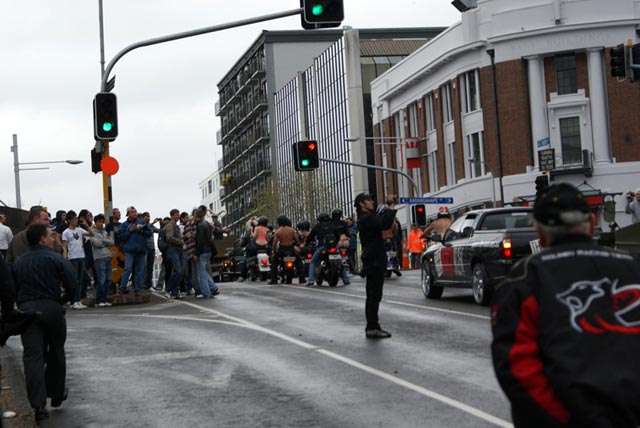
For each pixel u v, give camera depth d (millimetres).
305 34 119250
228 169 143750
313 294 24375
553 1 57344
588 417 4148
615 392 4148
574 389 4176
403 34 105750
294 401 10656
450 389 10945
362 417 9703
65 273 10578
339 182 95438
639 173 55969
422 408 10000
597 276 4371
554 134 57938
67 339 16531
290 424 9539
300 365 13016
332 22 21641
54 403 10836
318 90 100938
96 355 14609
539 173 57312
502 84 59125
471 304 20453
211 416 10102
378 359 13227
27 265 10547
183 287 28812
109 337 16609
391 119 76812
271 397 10945
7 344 16375
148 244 29922
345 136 93000
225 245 47688
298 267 30609
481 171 61719
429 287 22531
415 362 12852
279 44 119062
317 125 101875
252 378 12195
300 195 95312
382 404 10281
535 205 4688
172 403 10859
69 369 13453
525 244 19203
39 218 10820
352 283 29000
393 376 11891
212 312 20609
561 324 4281
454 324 16672
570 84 57844
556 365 4227
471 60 61469
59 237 21797
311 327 17078
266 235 34969
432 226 24484
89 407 10852
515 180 58312
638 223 16594
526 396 4293
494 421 9281
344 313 19188
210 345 15258
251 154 129250
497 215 20797
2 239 22938
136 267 24750
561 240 4547
